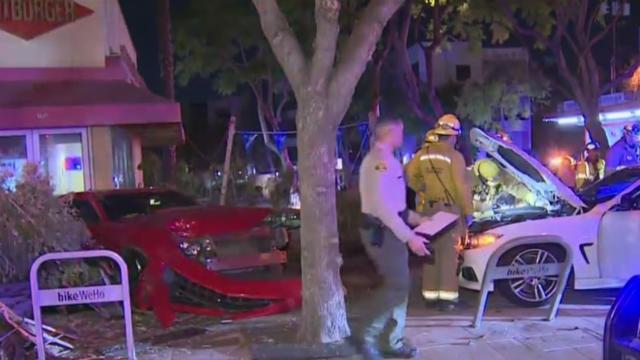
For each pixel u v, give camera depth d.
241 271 7.56
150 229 7.64
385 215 5.71
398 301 5.89
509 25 19.00
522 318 7.32
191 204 9.67
